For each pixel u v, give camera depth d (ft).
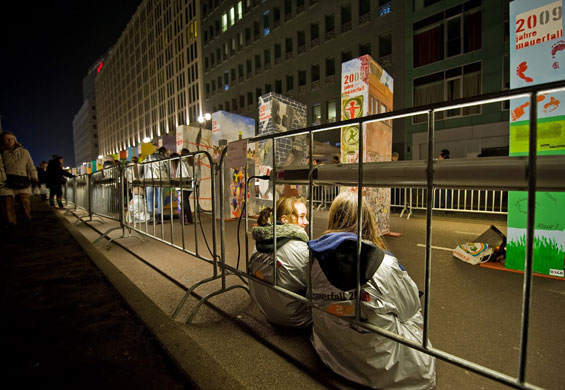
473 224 21.43
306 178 6.13
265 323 7.27
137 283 10.12
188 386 4.60
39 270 10.38
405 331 4.91
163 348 5.49
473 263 11.93
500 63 46.85
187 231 20.07
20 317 6.94
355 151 16.51
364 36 64.75
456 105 4.16
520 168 3.76
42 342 5.89
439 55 53.01
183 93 135.74
